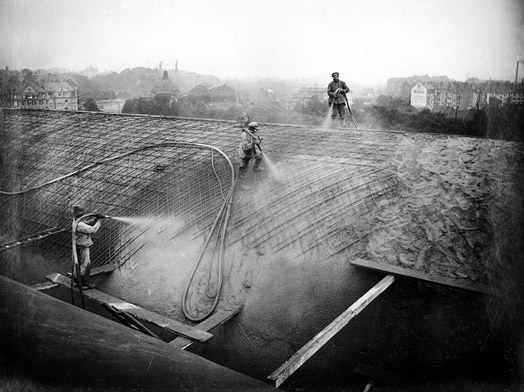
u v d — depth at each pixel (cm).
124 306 932
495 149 1037
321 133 1577
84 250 1026
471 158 1148
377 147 1364
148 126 1906
